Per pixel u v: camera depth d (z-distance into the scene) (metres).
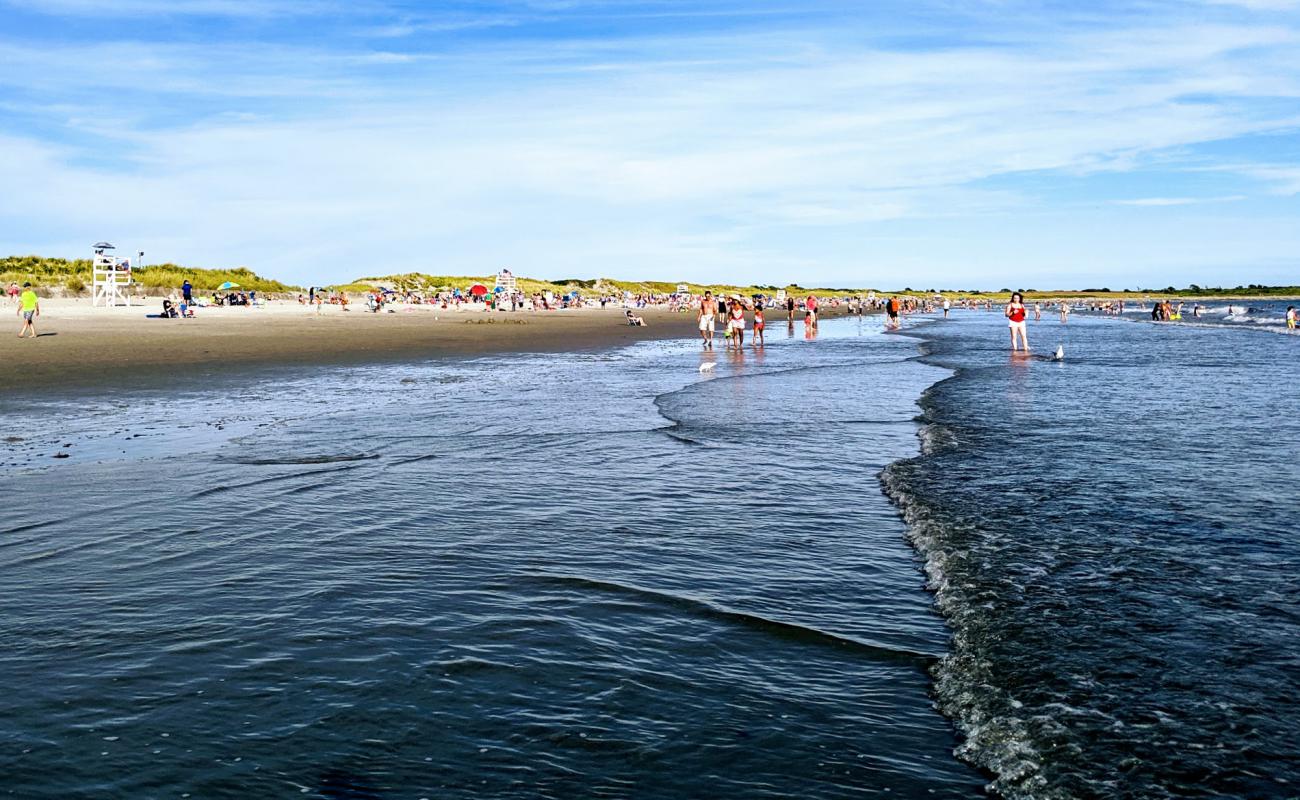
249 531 7.14
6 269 85.81
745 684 4.41
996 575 6.05
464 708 4.06
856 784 3.50
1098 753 3.70
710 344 35.38
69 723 3.84
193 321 49.94
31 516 7.56
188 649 4.68
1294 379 21.86
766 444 11.81
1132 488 8.78
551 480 9.38
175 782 3.38
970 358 31.22
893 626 5.25
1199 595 5.57
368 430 12.80
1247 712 4.01
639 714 4.05
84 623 5.05
